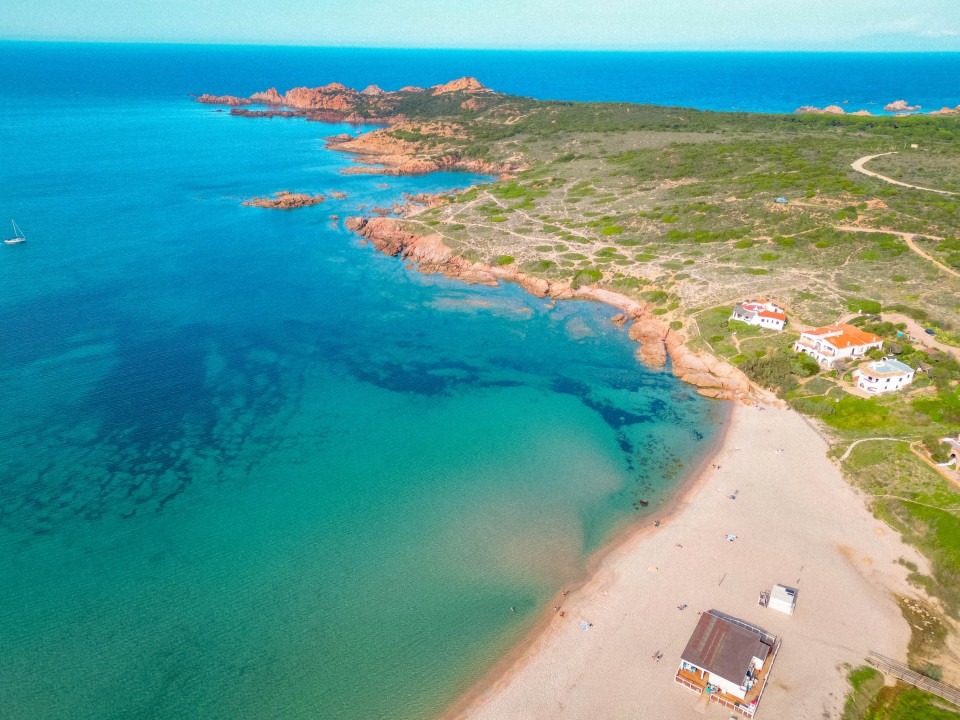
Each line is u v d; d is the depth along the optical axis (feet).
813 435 243.81
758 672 151.23
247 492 216.33
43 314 341.62
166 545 192.24
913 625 165.68
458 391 282.36
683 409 268.62
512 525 204.33
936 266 339.16
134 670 154.30
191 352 310.04
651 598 175.52
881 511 203.72
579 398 277.23
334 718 145.38
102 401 265.95
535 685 152.46
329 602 174.91
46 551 188.03
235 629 165.99
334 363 304.50
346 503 212.43
